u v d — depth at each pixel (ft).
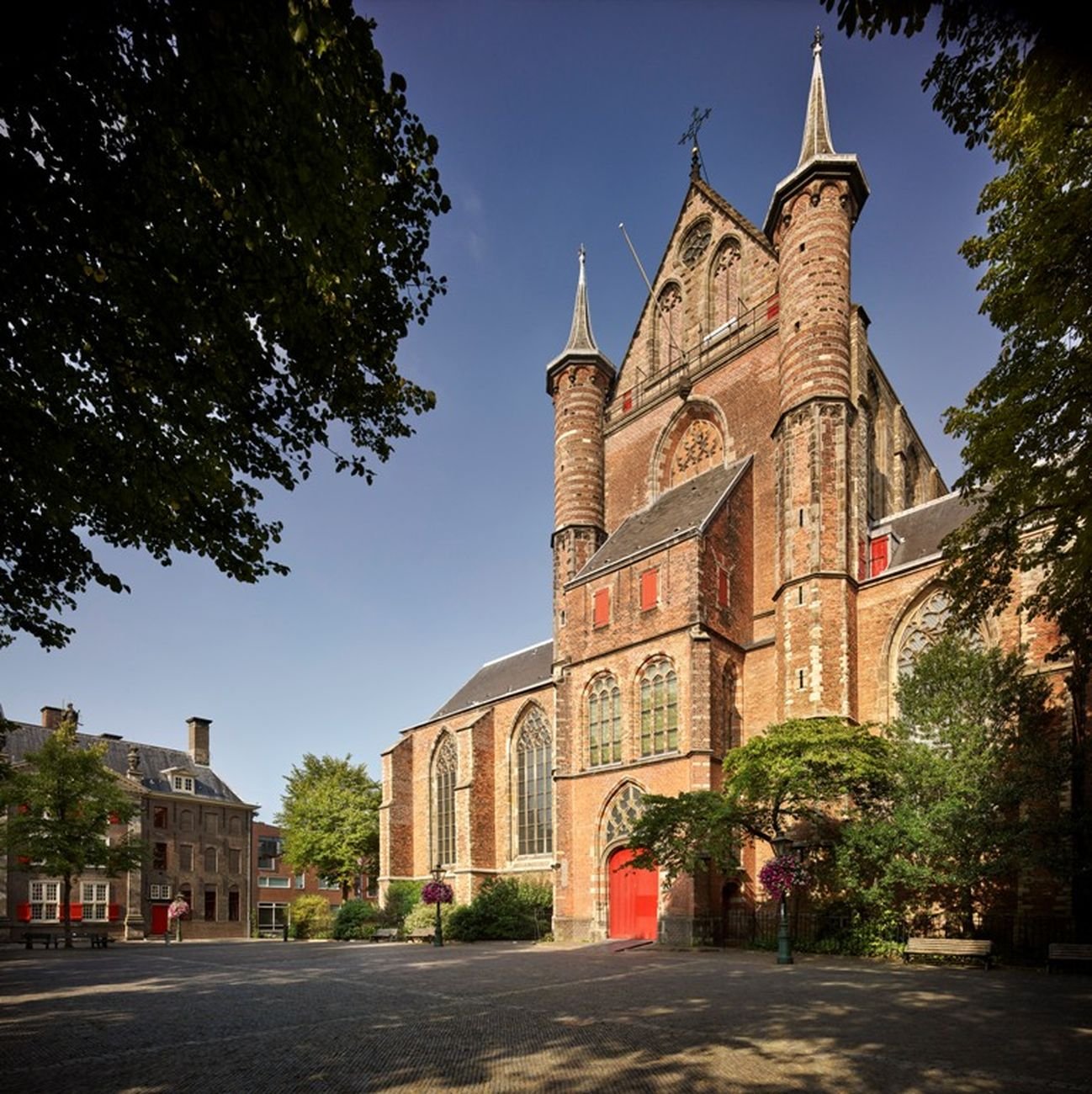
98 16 21.44
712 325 130.72
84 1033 38.32
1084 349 40.57
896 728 76.95
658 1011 42.16
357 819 188.24
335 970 70.54
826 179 104.88
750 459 114.01
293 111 24.11
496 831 146.92
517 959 79.41
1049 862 64.23
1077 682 70.13
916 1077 27.73
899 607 92.38
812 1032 35.70
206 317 29.37
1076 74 24.53
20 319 27.50
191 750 221.25
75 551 35.96
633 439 137.18
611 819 107.14
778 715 96.58
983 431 45.60
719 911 92.84
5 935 160.86
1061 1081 27.04
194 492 34.63
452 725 163.94
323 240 28.76
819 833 80.89
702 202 135.95
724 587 105.19
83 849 133.18
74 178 24.61
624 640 109.09
